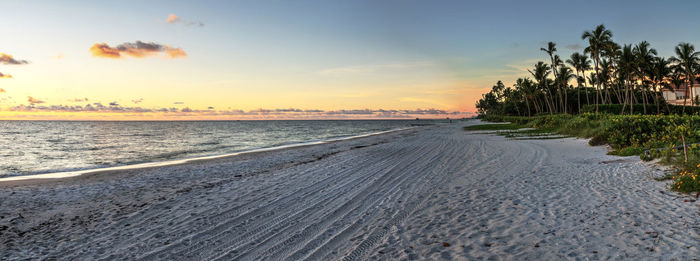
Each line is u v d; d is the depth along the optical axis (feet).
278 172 40.86
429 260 13.38
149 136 164.86
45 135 173.88
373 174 35.96
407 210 21.09
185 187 33.01
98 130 249.34
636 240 14.11
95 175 43.06
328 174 37.37
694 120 48.42
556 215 18.31
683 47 152.25
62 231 19.77
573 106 267.18
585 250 13.46
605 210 18.66
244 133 197.47
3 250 16.75
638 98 237.04
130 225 20.59
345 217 20.31
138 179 38.88
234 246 16.29
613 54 152.15
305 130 247.09
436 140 87.10
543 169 33.96
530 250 13.78
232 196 27.84
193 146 101.96
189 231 18.92
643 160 33.86
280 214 21.71
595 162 36.47
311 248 15.53
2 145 107.14
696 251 12.62
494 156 46.78
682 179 22.02
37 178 41.24
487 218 18.49
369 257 14.02
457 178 31.17
